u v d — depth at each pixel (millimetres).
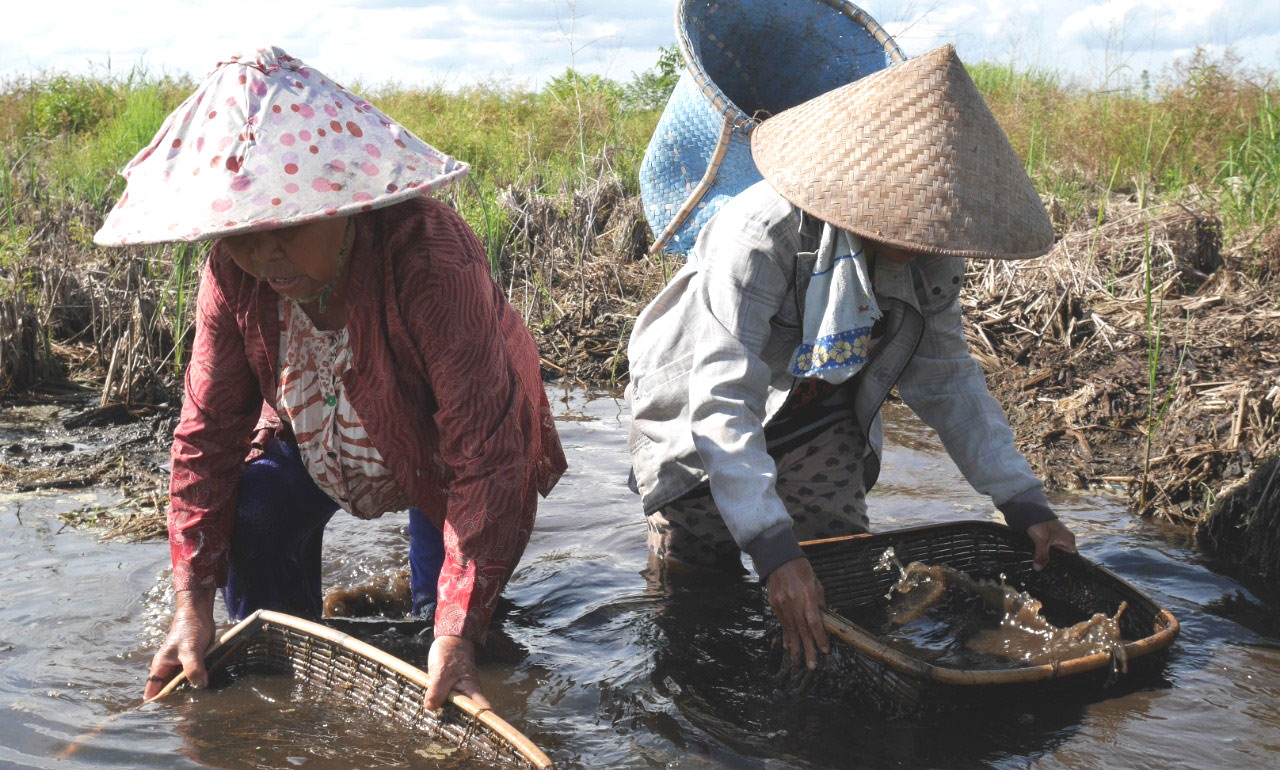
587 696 2475
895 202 2373
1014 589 2801
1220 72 8805
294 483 2664
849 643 2396
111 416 4652
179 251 5527
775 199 2625
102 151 10328
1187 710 2396
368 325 2260
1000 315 5523
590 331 6031
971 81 2449
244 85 2045
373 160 2045
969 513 3707
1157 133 8609
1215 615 2947
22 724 2275
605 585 3158
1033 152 8984
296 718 2277
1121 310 5383
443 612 2246
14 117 13656
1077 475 4074
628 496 3928
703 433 2590
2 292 5090
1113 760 2191
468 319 2238
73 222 6492
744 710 2410
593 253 7332
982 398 2941
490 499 2270
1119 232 6289
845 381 3016
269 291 2361
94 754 2148
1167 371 4645
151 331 5113
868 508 3758
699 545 3221
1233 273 5652
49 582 3064
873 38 3691
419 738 2191
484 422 2281
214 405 2492
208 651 2451
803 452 3080
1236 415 4004
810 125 2549
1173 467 3906
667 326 2928
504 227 7328
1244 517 3436
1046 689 2420
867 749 2238
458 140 10836
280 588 2764
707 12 3678
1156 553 3377
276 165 1987
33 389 5020
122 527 3494
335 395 2455
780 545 2477
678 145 3492
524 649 2736
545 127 10883
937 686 2326
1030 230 2459
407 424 2396
